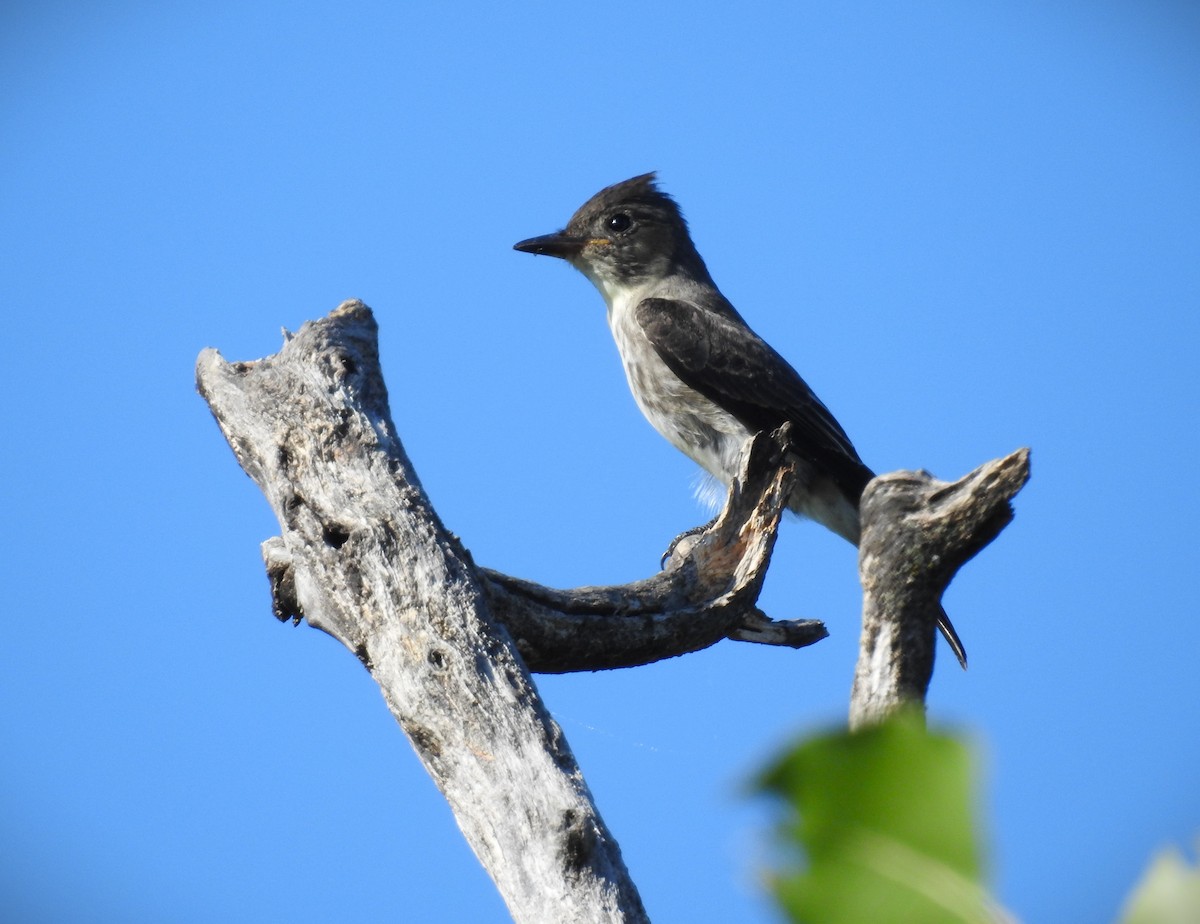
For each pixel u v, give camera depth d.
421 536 8.14
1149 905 1.67
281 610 9.09
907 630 5.53
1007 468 5.36
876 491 5.62
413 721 7.66
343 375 8.94
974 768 1.75
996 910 1.75
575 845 6.79
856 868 1.80
